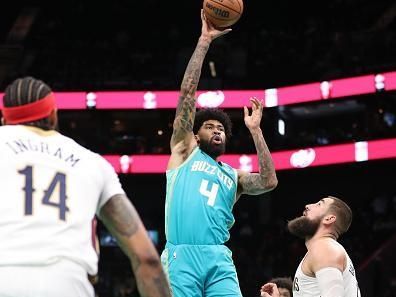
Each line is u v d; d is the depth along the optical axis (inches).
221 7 259.1
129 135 898.7
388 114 825.5
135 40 984.3
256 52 917.8
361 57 858.8
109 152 830.5
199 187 245.6
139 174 844.6
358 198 847.7
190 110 251.0
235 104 797.9
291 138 846.5
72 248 123.5
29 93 132.3
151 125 901.8
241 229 853.2
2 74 927.0
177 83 829.8
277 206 874.1
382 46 861.2
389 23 967.6
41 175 126.7
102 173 133.2
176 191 246.5
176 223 243.6
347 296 230.1
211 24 261.7
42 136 132.2
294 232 245.1
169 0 1056.8
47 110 133.6
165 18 1055.6
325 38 930.1
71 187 127.7
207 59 847.7
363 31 882.8
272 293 261.9
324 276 224.7
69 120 894.4
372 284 733.3
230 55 892.6
